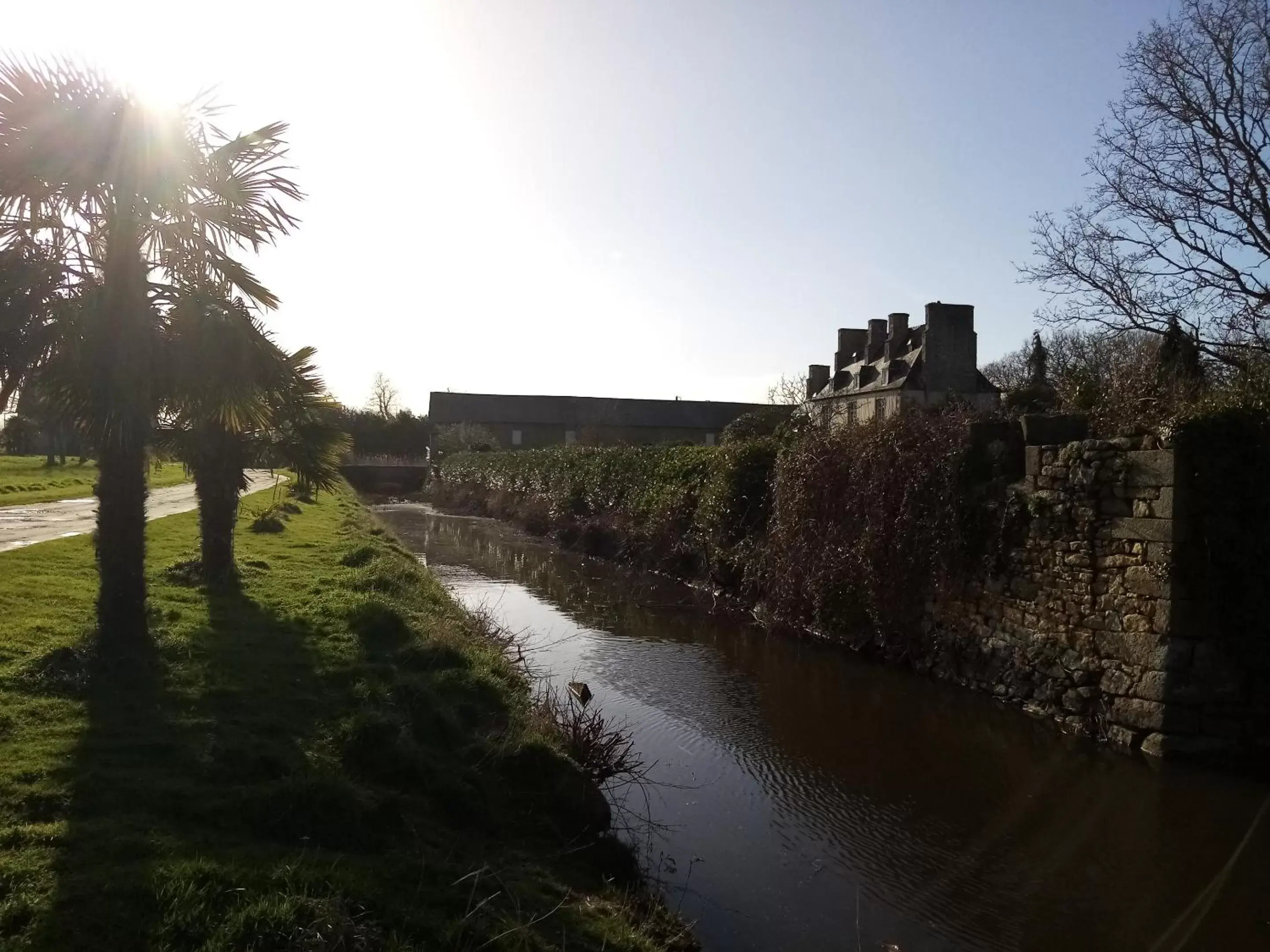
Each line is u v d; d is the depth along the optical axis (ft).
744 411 223.51
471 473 132.87
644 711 29.40
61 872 11.53
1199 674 24.25
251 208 22.41
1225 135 51.34
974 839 20.16
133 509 21.45
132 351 20.30
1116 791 22.67
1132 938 16.15
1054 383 59.62
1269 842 19.86
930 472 34.35
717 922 16.47
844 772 24.18
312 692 20.57
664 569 59.41
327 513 75.15
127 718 17.49
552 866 16.33
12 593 28.09
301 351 32.60
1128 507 25.99
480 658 25.95
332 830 14.21
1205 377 42.52
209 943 10.42
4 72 18.78
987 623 31.83
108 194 20.29
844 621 38.70
